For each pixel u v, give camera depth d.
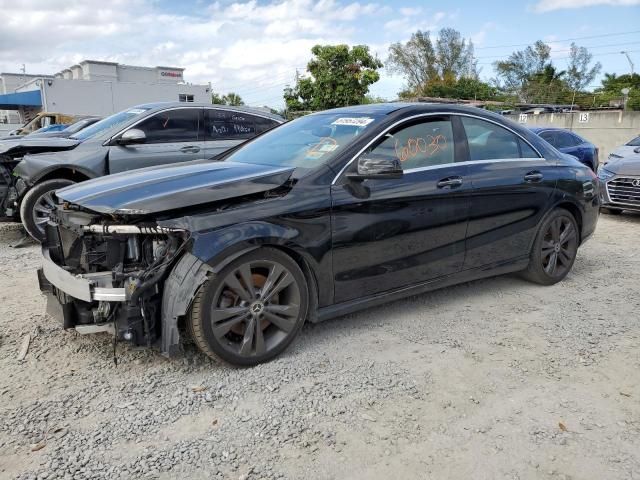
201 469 2.63
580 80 65.69
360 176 3.85
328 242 3.78
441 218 4.39
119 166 7.41
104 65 49.22
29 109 35.97
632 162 9.44
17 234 8.14
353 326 4.35
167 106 7.98
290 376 3.50
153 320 3.35
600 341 4.10
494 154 4.91
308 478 2.58
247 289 3.52
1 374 3.51
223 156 4.85
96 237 3.48
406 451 2.78
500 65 69.44
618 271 6.04
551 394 3.33
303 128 4.69
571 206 5.51
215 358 3.49
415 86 70.25
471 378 3.52
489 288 5.36
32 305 4.79
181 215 3.33
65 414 3.06
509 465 2.68
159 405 3.16
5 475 2.56
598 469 2.65
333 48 27.05
